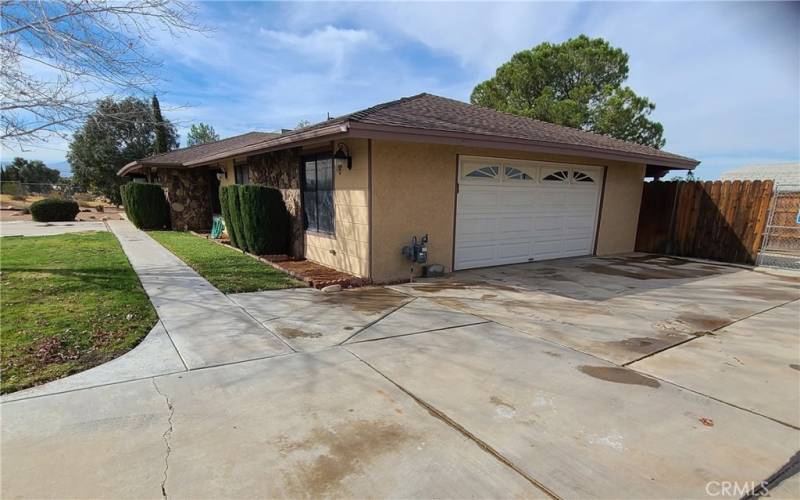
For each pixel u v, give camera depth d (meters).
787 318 5.25
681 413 2.91
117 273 7.06
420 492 2.08
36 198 30.47
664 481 2.20
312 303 5.56
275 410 2.82
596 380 3.40
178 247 10.45
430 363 3.66
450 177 7.51
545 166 9.08
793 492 2.14
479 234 8.21
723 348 4.20
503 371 3.53
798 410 2.98
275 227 8.94
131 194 14.93
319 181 8.01
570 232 9.95
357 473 2.21
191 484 2.10
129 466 2.22
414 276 7.30
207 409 2.81
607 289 6.76
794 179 21.12
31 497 1.98
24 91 6.46
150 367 3.44
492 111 10.23
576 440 2.55
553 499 2.05
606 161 10.23
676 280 7.61
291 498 2.02
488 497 2.05
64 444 2.39
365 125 5.47
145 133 27.05
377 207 6.65
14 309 4.84
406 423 2.70
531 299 6.02
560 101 20.91
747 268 9.03
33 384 3.08
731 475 2.26
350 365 3.58
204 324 4.58
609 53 21.44
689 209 10.61
